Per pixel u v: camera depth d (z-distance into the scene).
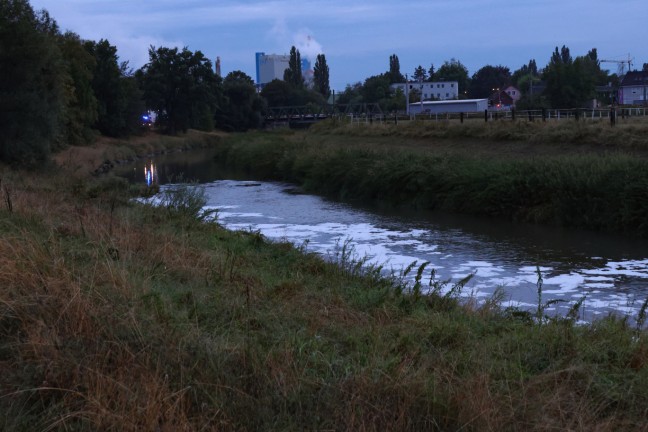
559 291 12.88
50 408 4.10
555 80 95.81
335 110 123.00
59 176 28.09
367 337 6.47
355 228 21.52
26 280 6.00
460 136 40.53
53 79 33.50
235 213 25.34
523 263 15.77
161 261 8.74
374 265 13.17
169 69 93.25
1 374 4.49
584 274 14.52
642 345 6.56
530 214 22.44
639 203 19.38
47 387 4.22
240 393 4.41
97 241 9.13
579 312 11.02
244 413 4.25
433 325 7.21
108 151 59.75
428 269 14.93
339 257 15.22
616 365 6.14
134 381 4.43
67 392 4.28
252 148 47.81
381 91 144.62
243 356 4.98
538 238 19.34
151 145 77.06
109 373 4.52
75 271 6.83
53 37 34.34
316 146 41.75
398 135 47.09
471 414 4.39
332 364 5.34
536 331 7.08
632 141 29.11
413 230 21.12
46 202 13.75
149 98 91.75
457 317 8.27
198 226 14.65
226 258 9.79
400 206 27.42
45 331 4.91
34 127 31.88
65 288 5.96
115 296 6.12
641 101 110.31
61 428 3.93
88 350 4.77
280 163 40.16
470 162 27.05
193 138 93.12
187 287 7.67
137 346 4.95
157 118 94.62
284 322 6.61
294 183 37.94
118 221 12.13
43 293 5.79
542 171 23.20
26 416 4.06
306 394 4.62
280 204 28.23
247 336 5.63
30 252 6.96
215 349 5.07
